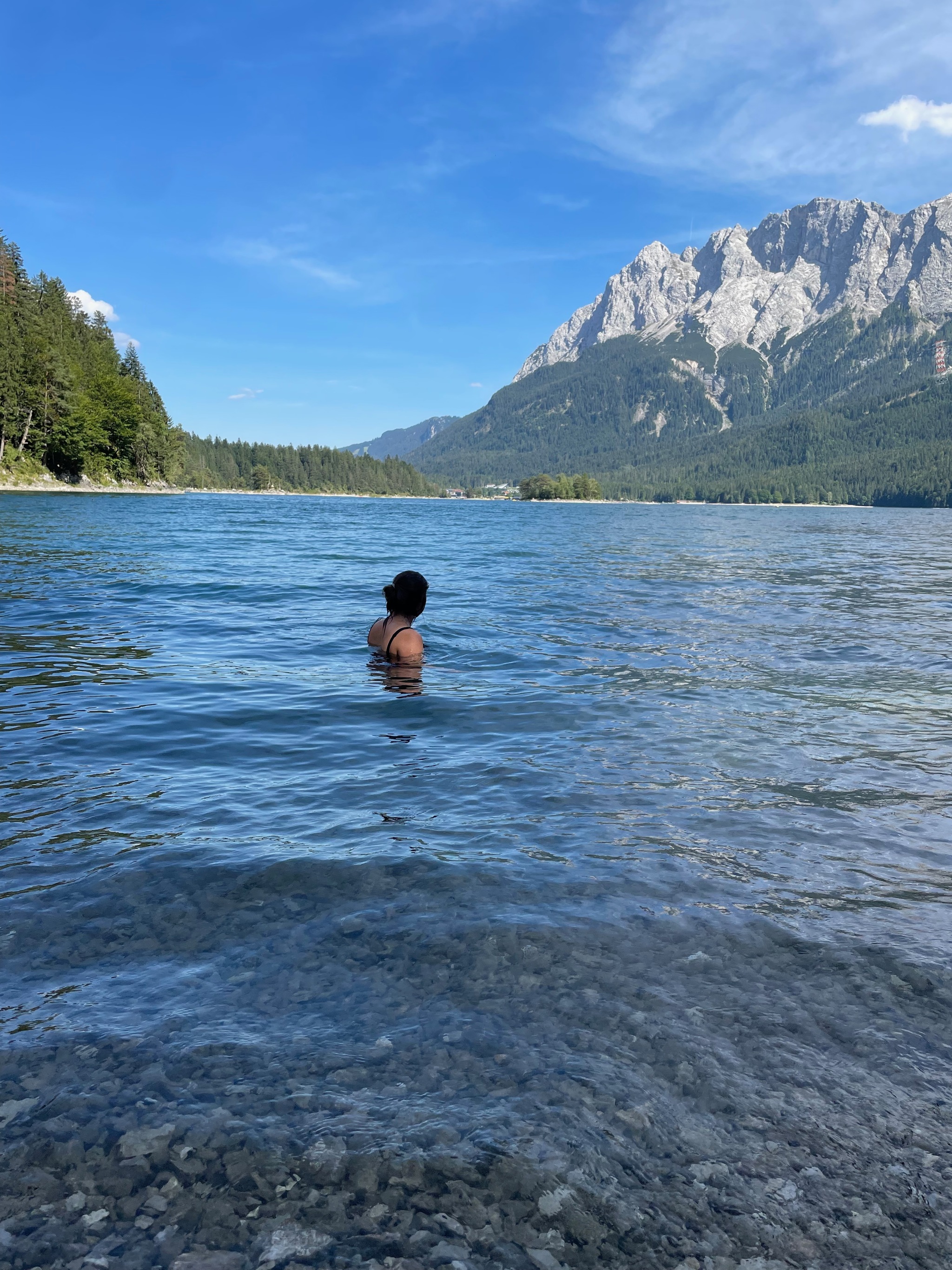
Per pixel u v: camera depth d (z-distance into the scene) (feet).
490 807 11.14
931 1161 4.74
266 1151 4.69
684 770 12.93
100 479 284.82
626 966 6.88
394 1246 4.05
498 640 26.12
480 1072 5.42
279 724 15.74
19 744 13.85
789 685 19.74
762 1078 5.44
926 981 6.74
